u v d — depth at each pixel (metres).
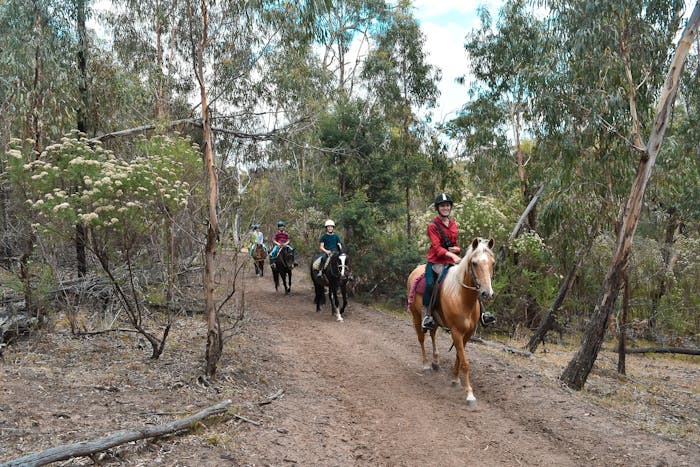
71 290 9.43
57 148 7.13
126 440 4.36
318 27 11.49
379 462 5.03
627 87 11.51
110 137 11.54
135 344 8.23
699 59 12.02
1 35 10.42
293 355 9.25
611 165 12.67
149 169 6.88
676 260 18.98
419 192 22.39
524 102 19.53
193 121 12.37
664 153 12.86
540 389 7.24
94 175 6.61
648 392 9.96
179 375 6.78
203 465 4.35
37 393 5.50
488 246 6.51
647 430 6.00
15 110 10.35
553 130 13.15
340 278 13.01
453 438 5.64
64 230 6.89
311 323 12.58
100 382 6.14
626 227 8.57
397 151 19.00
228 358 8.11
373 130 17.64
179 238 9.91
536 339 13.53
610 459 5.07
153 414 5.27
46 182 6.45
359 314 14.09
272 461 4.66
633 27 11.42
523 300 17.14
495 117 20.91
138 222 6.92
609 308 8.55
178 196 7.20
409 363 8.84
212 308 6.82
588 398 7.68
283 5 9.64
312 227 19.31
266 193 18.81
